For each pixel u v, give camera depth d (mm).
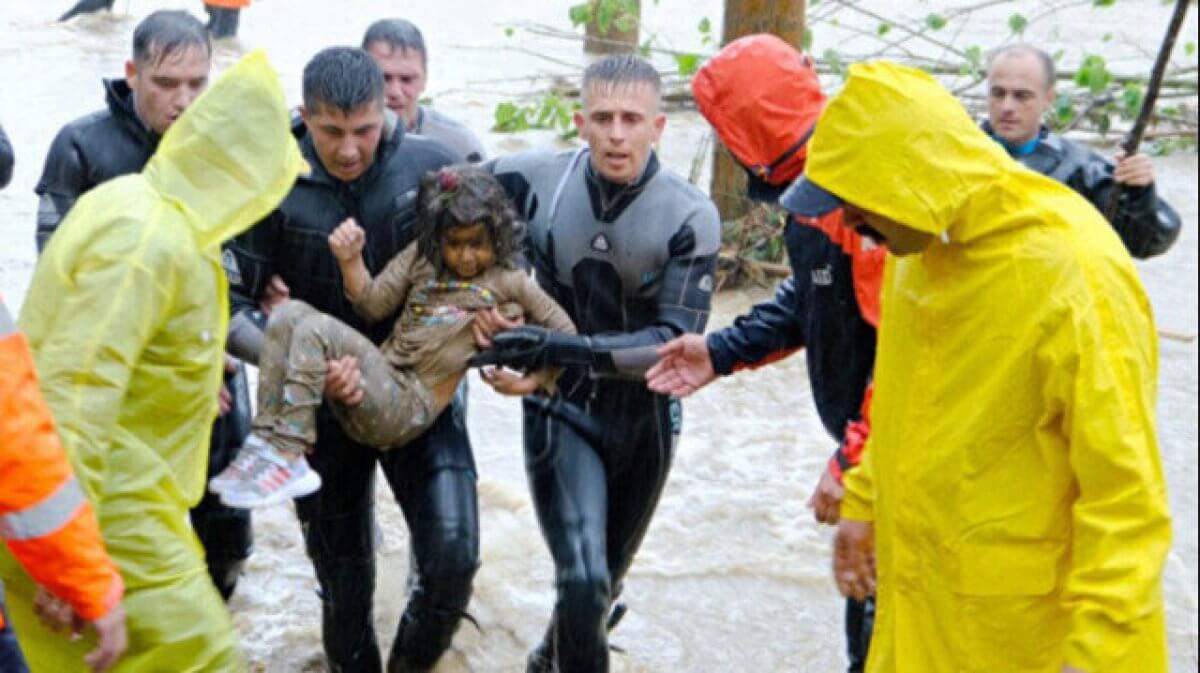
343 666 5082
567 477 4859
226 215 3938
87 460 3643
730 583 6043
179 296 3832
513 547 6184
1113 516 3379
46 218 5172
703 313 4855
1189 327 8414
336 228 4742
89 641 3938
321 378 4512
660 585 6004
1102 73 10109
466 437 4938
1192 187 10594
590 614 4676
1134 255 5609
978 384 3539
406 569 6020
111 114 5172
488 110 11805
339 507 4895
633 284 4855
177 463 3998
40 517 3340
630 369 4734
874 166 3418
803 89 4527
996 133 5727
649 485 5074
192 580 3979
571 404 4930
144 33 5027
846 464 4461
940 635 3744
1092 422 3355
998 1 11688
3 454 3283
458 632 5625
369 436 4637
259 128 3971
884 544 3883
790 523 6465
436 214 4520
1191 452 7043
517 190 4938
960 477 3590
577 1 15758
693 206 4820
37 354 3676
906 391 3707
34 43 12969
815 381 4672
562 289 4934
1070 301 3393
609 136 4637
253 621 5645
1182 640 5664
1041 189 3525
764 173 4594
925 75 3502
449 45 13750
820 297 4516
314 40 13602
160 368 3879
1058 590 3584
